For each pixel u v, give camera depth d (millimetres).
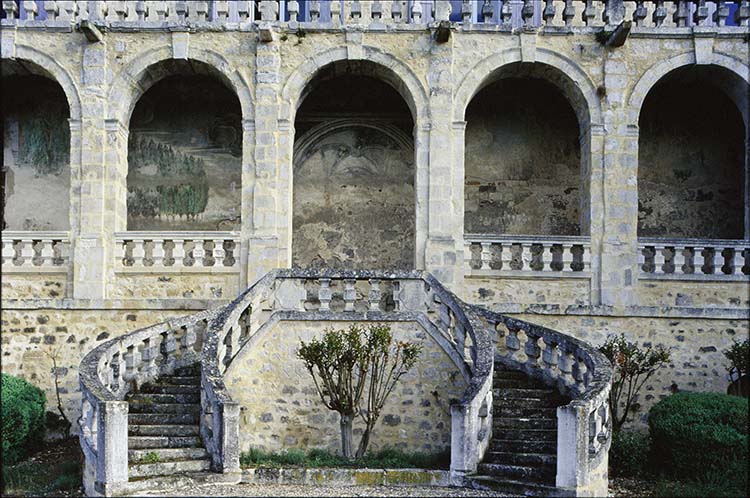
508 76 21484
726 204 23062
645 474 15758
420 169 20328
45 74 21094
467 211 22969
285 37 20562
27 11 20797
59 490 14391
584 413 13250
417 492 13680
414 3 20922
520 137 23188
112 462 13297
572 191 23016
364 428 16469
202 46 20594
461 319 16469
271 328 16812
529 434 15086
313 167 23312
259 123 20375
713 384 19516
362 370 15562
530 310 19625
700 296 20250
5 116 22984
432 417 16500
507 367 17297
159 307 19641
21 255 20109
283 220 20156
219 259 20094
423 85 20500
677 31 20656
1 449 14648
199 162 23125
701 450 15219
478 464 14383
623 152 20516
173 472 14117
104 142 20359
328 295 17406
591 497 13344
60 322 19594
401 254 23047
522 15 20969
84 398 14312
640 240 20281
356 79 23000
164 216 23000
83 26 19828
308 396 16562
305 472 14453
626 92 20656
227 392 14711
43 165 22938
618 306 19781
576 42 20750
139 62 20547
